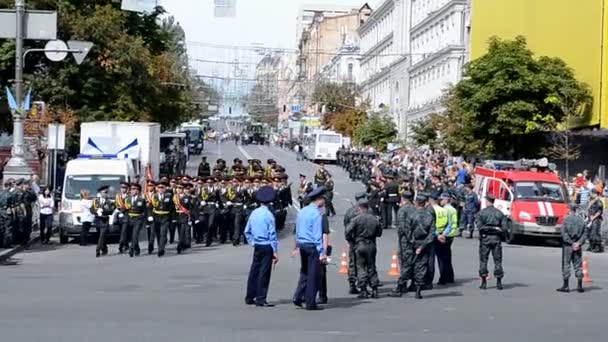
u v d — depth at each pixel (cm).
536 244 4238
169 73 7631
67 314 1853
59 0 5991
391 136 11100
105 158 4178
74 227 3838
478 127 5909
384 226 4647
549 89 5712
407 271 2291
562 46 6462
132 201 3456
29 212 3762
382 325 1781
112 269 2923
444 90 7794
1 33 4153
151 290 2328
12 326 1673
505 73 5712
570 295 2392
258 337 1588
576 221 2472
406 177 5022
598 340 1644
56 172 5022
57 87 6003
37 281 2536
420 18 11269
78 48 4500
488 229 2483
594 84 5962
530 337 1664
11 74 6075
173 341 1525
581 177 4762
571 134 5775
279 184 4516
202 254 3506
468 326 1791
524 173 4297
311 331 1678
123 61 6178
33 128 5112
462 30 9094
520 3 7138
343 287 2484
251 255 3450
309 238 2002
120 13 6294
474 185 4694
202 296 2205
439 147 7544
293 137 17162
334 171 9688
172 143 9312
